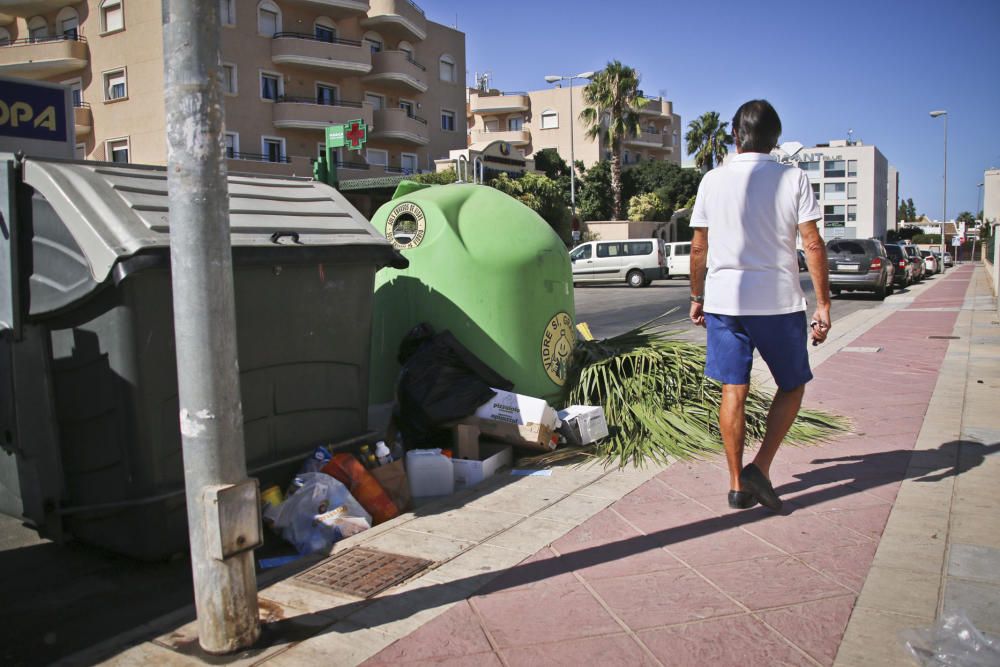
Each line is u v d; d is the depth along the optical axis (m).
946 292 24.95
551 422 5.12
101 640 3.03
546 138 57.59
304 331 4.26
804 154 58.19
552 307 5.84
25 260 3.82
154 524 3.60
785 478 4.56
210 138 2.57
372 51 39.62
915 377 7.93
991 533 3.59
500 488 4.53
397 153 40.69
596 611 2.96
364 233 4.62
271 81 34.81
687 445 5.23
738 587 3.12
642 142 64.19
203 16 2.54
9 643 3.02
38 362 3.83
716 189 3.90
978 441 5.20
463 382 5.17
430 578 3.30
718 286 3.90
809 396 6.99
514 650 2.69
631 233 46.56
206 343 2.60
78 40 32.47
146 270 3.37
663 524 3.85
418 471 4.61
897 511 3.92
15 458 4.04
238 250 3.83
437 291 5.64
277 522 3.88
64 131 6.65
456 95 45.38
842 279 21.78
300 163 34.66
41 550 4.02
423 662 2.63
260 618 2.93
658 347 6.18
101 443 3.68
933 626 2.75
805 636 2.72
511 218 5.89
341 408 4.54
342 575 3.35
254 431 4.07
